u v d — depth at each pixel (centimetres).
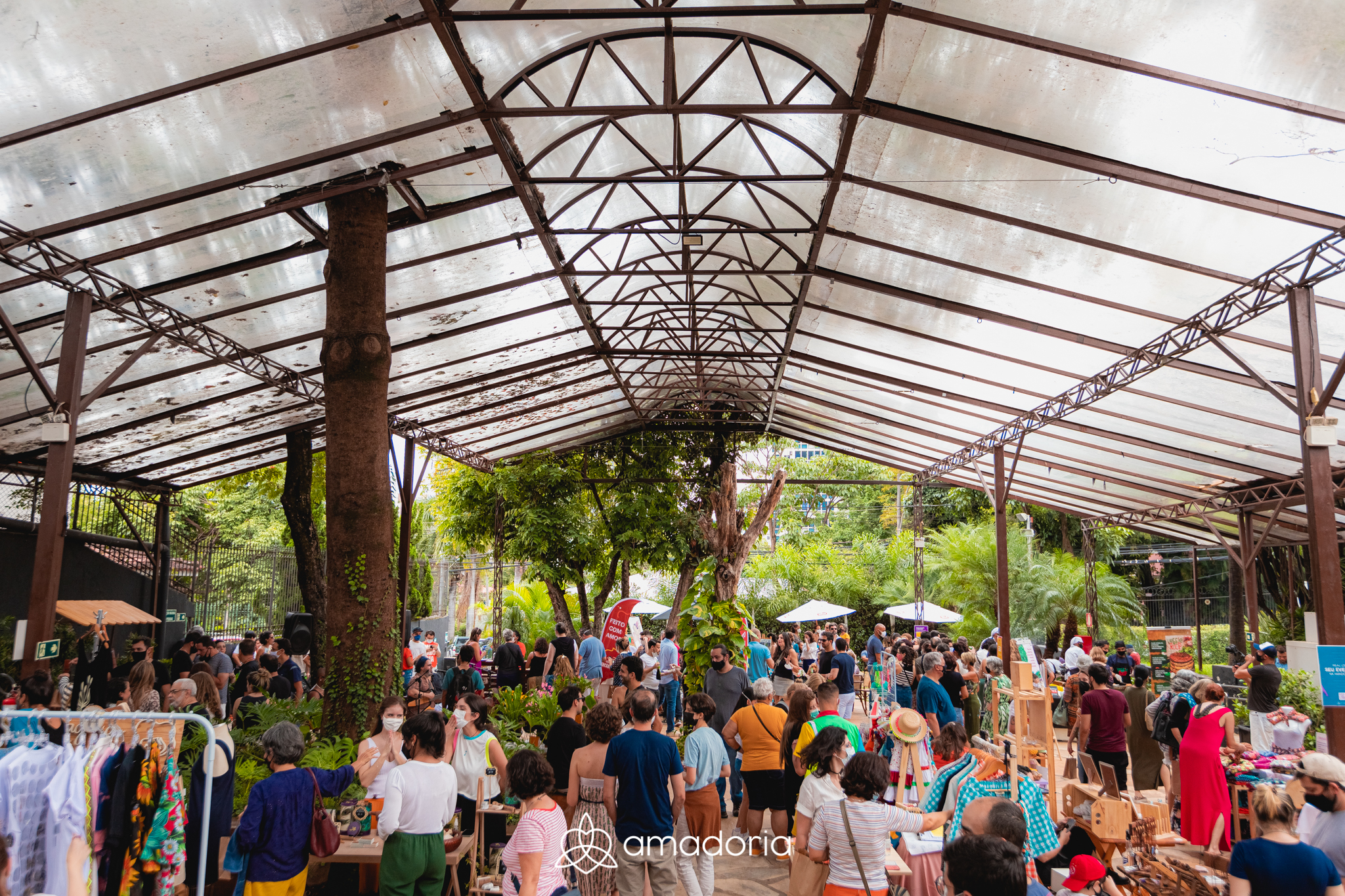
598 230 1023
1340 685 674
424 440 1827
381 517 789
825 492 4131
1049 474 1903
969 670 1219
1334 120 609
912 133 785
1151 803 664
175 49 623
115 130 684
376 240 845
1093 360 1151
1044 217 845
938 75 695
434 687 1294
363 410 798
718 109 739
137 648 1032
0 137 653
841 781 441
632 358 1689
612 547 2278
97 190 745
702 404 2214
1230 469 1477
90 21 581
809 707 681
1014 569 2555
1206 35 579
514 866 428
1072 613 2420
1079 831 635
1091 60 627
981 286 1037
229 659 1205
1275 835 425
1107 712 816
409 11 646
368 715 744
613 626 1658
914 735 625
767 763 713
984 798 385
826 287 1227
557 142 864
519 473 2223
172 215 805
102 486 1620
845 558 3253
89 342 1010
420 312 1202
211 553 2011
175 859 425
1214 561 3017
